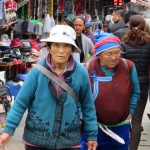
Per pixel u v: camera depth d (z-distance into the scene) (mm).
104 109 4719
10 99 7391
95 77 4770
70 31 3965
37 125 3898
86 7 19078
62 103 3895
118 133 4832
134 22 6207
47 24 13500
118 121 4770
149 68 6324
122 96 4738
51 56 3984
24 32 12656
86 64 4863
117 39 4719
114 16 9773
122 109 4742
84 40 7969
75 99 3965
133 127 6344
